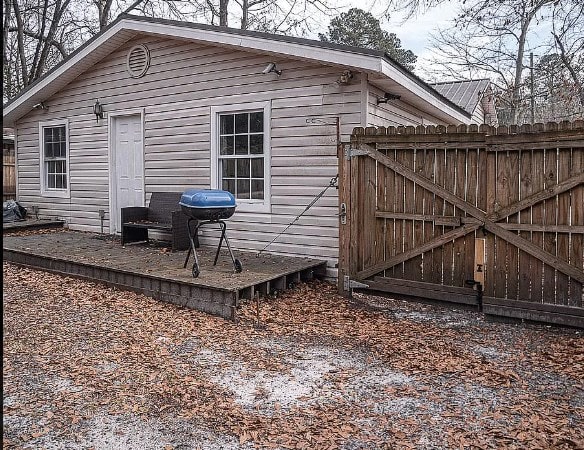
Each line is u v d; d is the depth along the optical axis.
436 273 5.57
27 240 8.95
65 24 20.23
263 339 4.77
